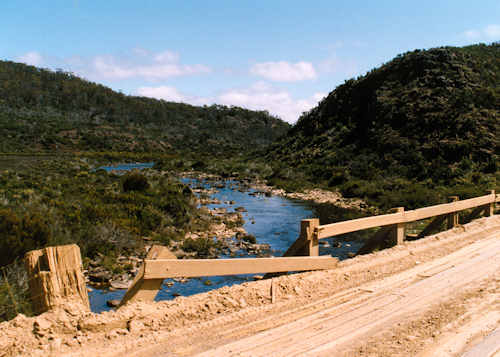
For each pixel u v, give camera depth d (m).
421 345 3.66
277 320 4.27
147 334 3.74
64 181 29.53
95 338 3.56
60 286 3.70
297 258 5.50
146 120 176.75
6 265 8.12
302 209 26.42
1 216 9.80
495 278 5.84
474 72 54.97
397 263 6.61
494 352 3.53
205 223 19.12
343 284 5.56
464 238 8.66
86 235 12.80
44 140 102.62
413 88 54.69
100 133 122.69
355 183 35.59
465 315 4.42
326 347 3.61
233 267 4.66
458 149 38.25
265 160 65.38
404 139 44.84
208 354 3.43
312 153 56.22
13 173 36.19
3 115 125.25
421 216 8.30
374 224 7.00
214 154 113.75
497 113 43.84
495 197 11.73
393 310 4.60
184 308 4.30
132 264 11.70
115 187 25.61
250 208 26.66
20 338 3.35
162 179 38.91
